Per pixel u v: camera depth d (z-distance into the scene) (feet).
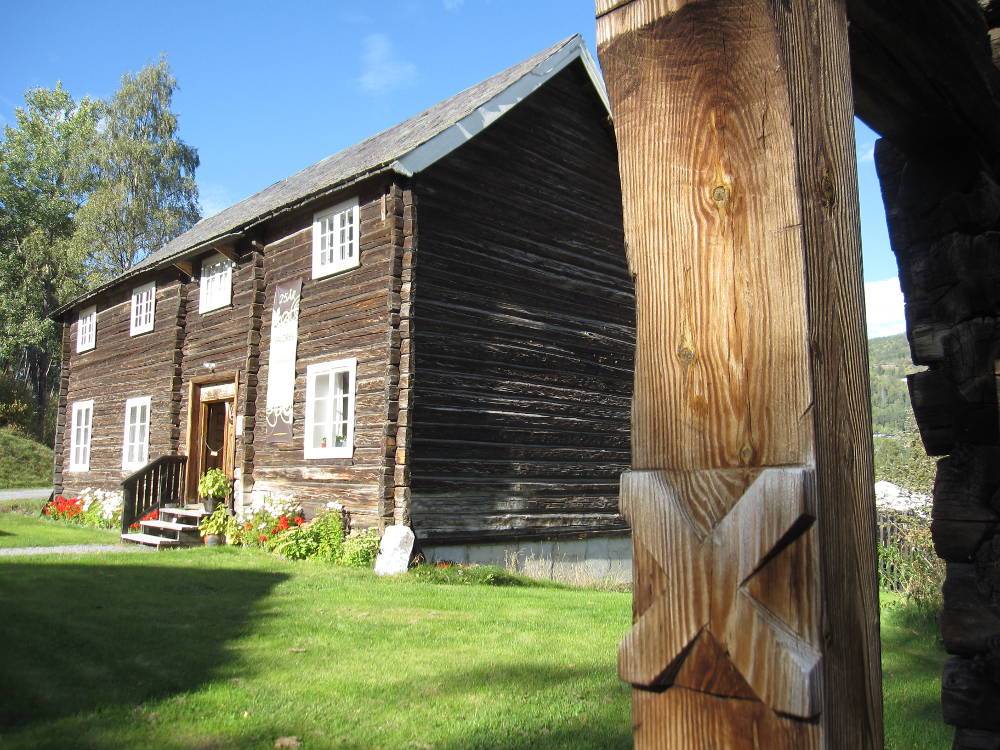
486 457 36.60
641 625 4.54
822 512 4.17
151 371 53.42
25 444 109.70
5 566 29.91
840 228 4.75
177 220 119.85
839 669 4.16
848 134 5.03
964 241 8.68
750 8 4.60
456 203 37.06
